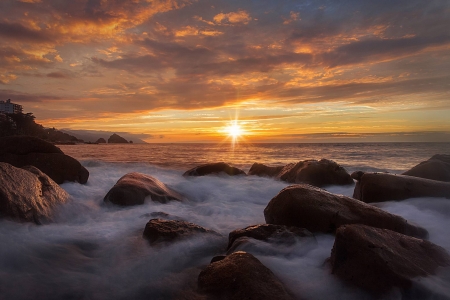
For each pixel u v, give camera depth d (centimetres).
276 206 587
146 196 816
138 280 415
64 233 565
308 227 542
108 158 2812
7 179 586
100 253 500
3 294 369
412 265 364
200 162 2345
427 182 750
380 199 753
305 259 448
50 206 641
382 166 2000
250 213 784
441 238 538
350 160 2498
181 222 578
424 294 330
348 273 378
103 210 754
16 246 472
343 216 531
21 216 548
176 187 1067
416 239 425
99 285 401
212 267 388
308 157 2922
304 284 381
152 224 558
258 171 1420
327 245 493
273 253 456
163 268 446
